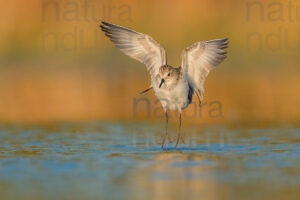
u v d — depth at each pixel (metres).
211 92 23.05
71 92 24.28
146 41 11.70
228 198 7.50
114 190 7.94
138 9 32.56
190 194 7.70
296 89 24.22
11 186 8.21
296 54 31.25
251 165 9.64
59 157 10.58
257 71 30.44
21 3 32.97
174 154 10.91
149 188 8.05
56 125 15.91
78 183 8.38
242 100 20.91
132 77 29.14
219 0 32.81
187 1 32.72
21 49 32.62
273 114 17.62
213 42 11.48
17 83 27.86
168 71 11.45
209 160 10.18
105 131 14.68
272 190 7.88
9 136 13.71
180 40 32.16
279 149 11.43
